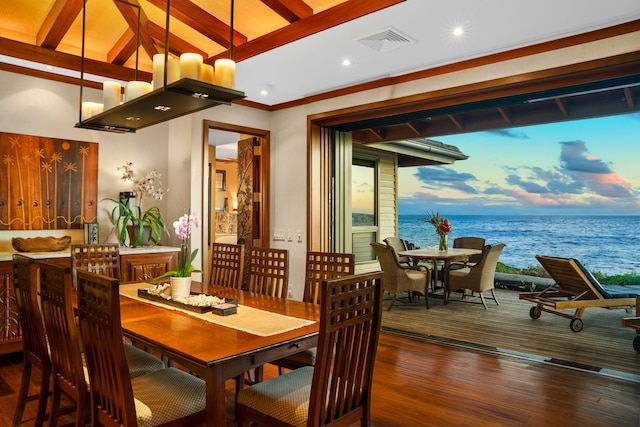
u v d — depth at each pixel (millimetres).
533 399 2824
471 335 4422
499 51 3475
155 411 1718
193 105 2463
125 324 2072
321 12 3020
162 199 5086
